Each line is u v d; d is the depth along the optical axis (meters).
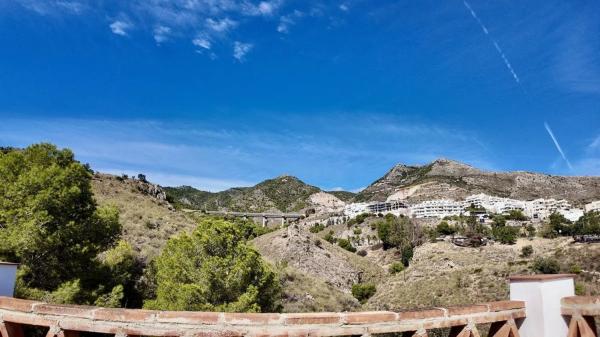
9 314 5.25
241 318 4.77
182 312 4.81
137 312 4.80
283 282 33.75
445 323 5.34
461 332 5.45
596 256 58.84
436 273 54.25
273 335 4.75
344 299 37.25
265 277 19.97
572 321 5.74
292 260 54.91
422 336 5.17
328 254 62.03
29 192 16.66
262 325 4.77
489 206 168.12
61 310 5.00
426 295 45.53
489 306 5.64
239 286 18.66
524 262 54.47
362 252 97.62
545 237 88.69
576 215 134.38
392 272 69.69
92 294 16.20
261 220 171.00
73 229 16.83
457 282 46.88
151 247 28.98
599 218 91.81
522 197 199.12
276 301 21.00
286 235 60.38
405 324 5.14
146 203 51.22
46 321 5.03
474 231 98.38
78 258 17.12
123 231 31.44
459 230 101.00
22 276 15.14
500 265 52.41
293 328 4.79
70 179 17.69
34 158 19.25
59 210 16.64
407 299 46.09
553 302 5.87
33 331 8.78
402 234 97.06
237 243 19.81
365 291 53.09
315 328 4.84
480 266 51.81
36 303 5.17
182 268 18.78
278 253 56.19
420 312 5.22
